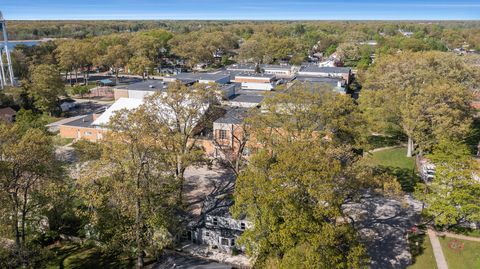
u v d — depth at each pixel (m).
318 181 28.42
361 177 32.34
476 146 64.25
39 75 89.88
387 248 38.44
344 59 157.50
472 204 37.72
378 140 70.19
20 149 31.42
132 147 35.72
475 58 92.62
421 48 152.00
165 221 37.97
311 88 56.47
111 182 35.47
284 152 31.19
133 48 151.25
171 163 41.56
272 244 31.20
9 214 33.84
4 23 106.06
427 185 43.59
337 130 44.03
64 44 140.38
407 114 56.84
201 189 53.66
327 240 27.80
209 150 62.81
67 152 65.19
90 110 97.62
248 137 48.97
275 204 29.28
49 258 37.53
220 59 188.25
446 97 57.12
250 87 99.56
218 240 40.31
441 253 37.31
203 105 50.84
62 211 42.56
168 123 46.03
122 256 39.53
